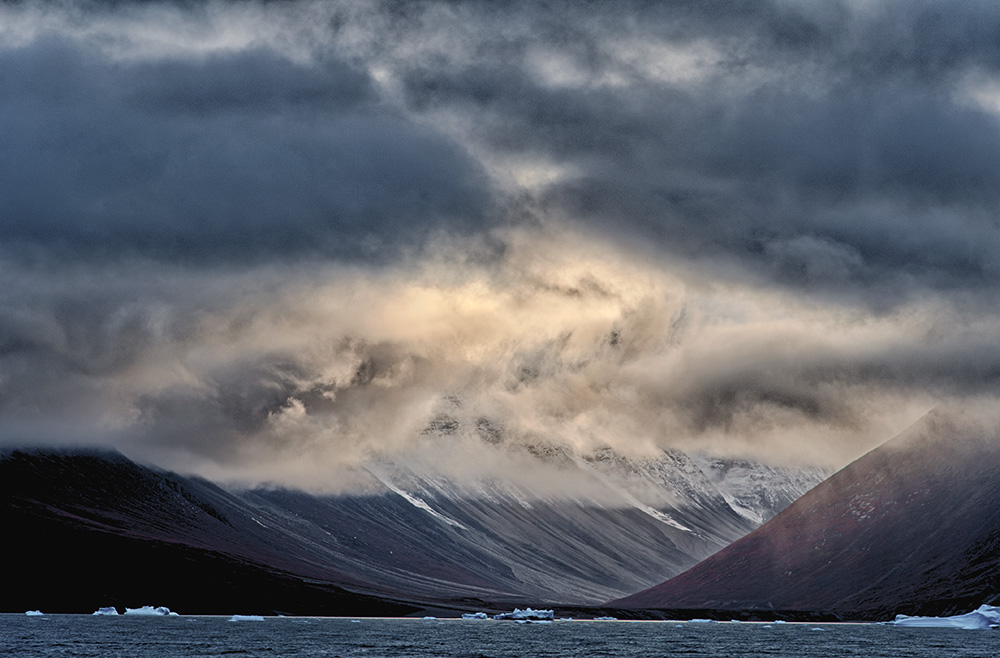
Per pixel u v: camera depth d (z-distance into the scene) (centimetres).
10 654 19200
